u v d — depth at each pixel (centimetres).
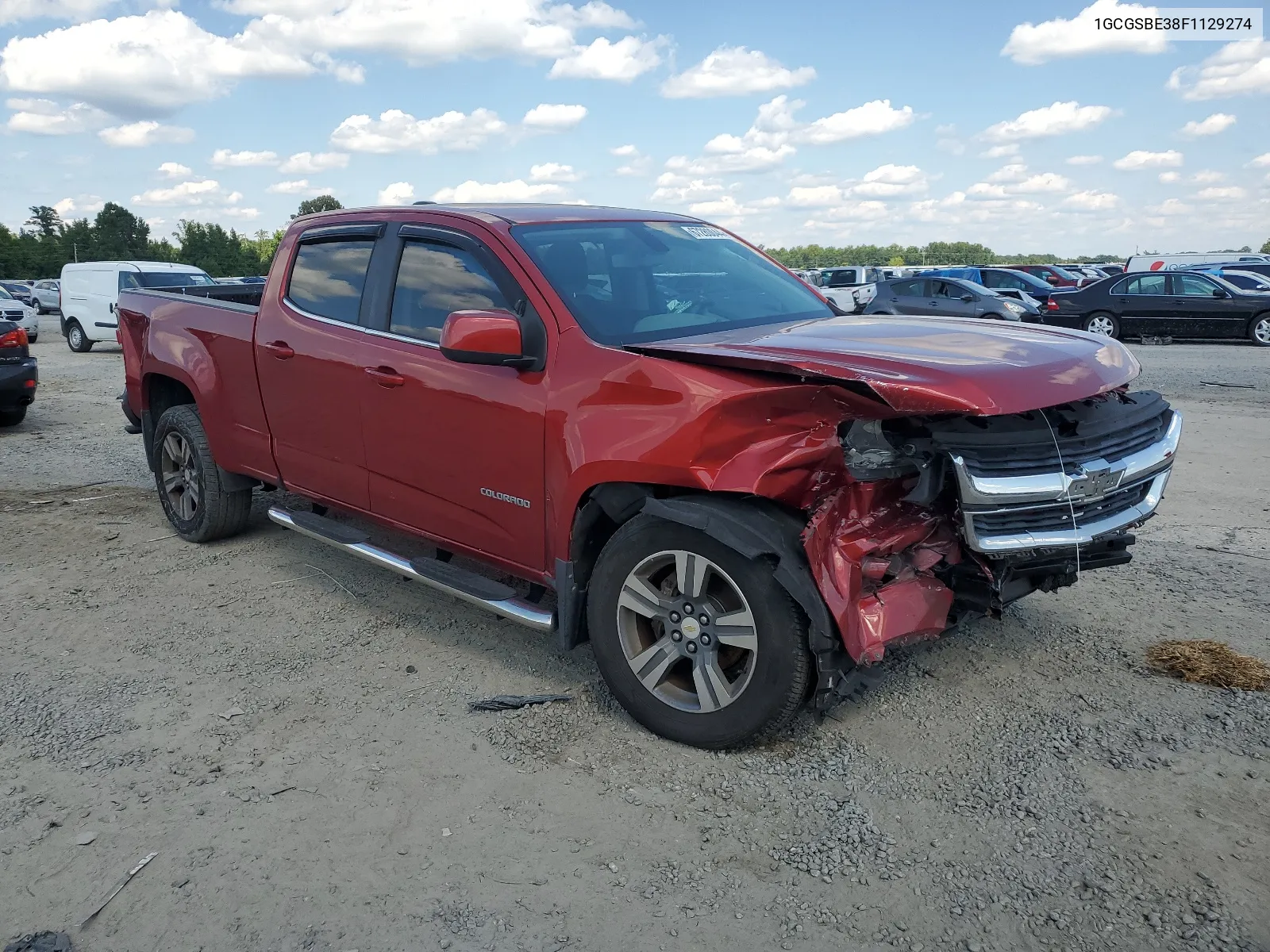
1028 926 246
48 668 410
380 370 420
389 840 287
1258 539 566
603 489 343
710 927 249
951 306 2127
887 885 263
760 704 315
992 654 405
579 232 415
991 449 308
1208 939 238
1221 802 296
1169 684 376
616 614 346
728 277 439
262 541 588
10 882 269
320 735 351
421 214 429
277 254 502
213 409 534
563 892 263
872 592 321
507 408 367
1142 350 1848
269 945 244
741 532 302
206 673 405
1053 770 316
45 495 715
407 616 467
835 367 295
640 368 327
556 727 354
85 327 2052
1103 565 348
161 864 277
